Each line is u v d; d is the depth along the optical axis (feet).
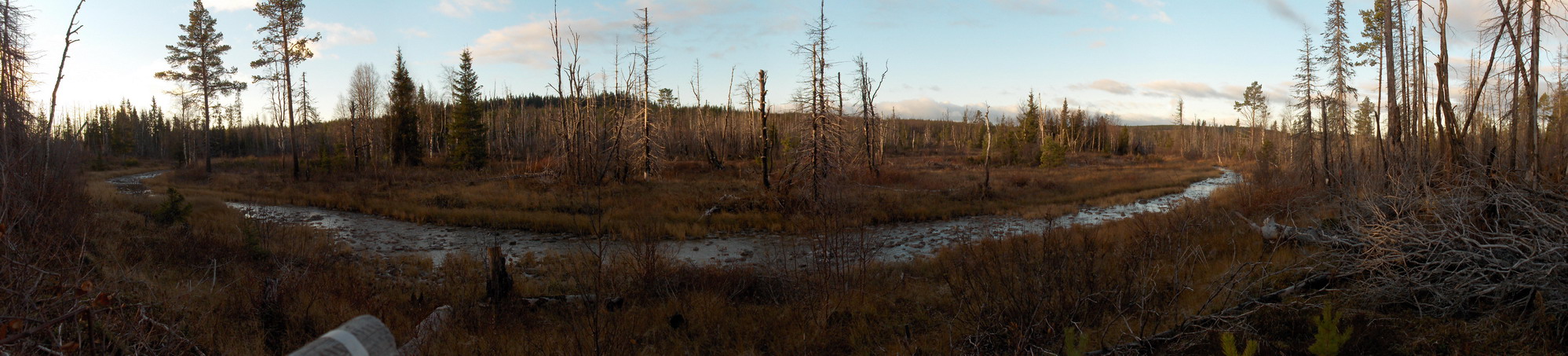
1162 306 23.80
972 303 25.48
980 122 276.62
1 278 14.25
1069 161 211.61
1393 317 20.59
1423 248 21.52
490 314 27.84
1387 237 22.33
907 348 23.12
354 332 4.58
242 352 20.98
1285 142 115.14
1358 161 67.10
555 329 25.55
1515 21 30.66
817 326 25.72
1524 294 19.77
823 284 29.43
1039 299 21.52
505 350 22.54
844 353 24.06
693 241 61.93
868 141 125.08
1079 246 30.83
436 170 145.69
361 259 46.73
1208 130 330.54
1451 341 18.17
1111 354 19.25
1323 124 69.56
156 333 19.52
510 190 97.60
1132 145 291.79
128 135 235.40
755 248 57.06
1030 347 19.58
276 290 25.75
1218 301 23.52
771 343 25.05
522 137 205.05
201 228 49.85
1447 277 20.11
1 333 10.21
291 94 121.49
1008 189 106.63
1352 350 17.62
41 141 30.22
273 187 108.58
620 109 118.32
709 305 29.30
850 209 36.27
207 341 20.92
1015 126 243.40
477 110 145.59
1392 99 41.29
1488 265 19.57
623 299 30.83
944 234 65.16
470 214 74.79
